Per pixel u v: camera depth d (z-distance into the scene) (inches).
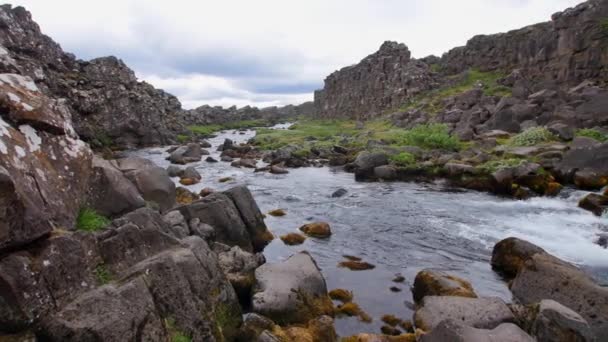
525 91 2293.3
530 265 502.3
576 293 439.2
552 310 374.0
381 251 703.7
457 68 3661.4
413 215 939.3
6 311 223.9
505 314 412.8
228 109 6417.3
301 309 447.5
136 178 656.4
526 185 1115.9
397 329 444.5
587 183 1042.1
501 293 533.6
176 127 3356.3
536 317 382.3
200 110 5600.4
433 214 943.7
